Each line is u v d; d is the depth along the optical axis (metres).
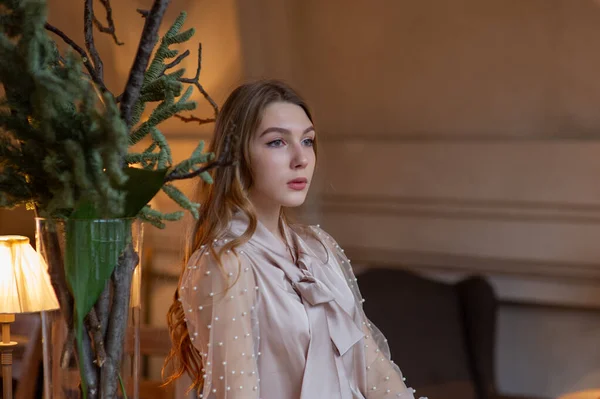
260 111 1.63
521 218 3.23
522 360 3.32
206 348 1.52
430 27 3.20
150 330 2.36
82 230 1.06
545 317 3.29
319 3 3.34
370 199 3.49
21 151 1.08
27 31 1.00
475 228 3.31
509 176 3.23
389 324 3.09
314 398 1.55
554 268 3.20
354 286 1.95
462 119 3.32
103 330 1.11
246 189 1.67
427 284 3.20
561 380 3.25
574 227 3.14
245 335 1.52
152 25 1.09
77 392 1.09
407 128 3.43
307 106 1.71
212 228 1.63
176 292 1.70
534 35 3.06
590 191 3.10
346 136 3.55
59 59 1.13
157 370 3.69
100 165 1.01
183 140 3.52
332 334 1.65
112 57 3.41
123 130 1.00
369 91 3.42
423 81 3.31
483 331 3.03
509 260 3.27
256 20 3.31
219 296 1.52
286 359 1.58
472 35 3.15
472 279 3.21
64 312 1.08
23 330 2.37
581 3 2.94
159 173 1.08
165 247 3.57
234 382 1.48
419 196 3.40
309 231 1.92
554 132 3.21
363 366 1.78
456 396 2.91
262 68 3.39
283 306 1.59
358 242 3.53
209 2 3.21
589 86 3.06
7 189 1.09
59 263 1.08
